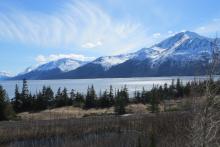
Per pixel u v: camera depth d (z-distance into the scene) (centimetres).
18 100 9525
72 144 3459
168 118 3394
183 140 2275
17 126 4597
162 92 9644
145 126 3728
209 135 949
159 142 2703
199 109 945
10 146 3619
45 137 4022
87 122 4753
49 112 9038
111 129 4147
